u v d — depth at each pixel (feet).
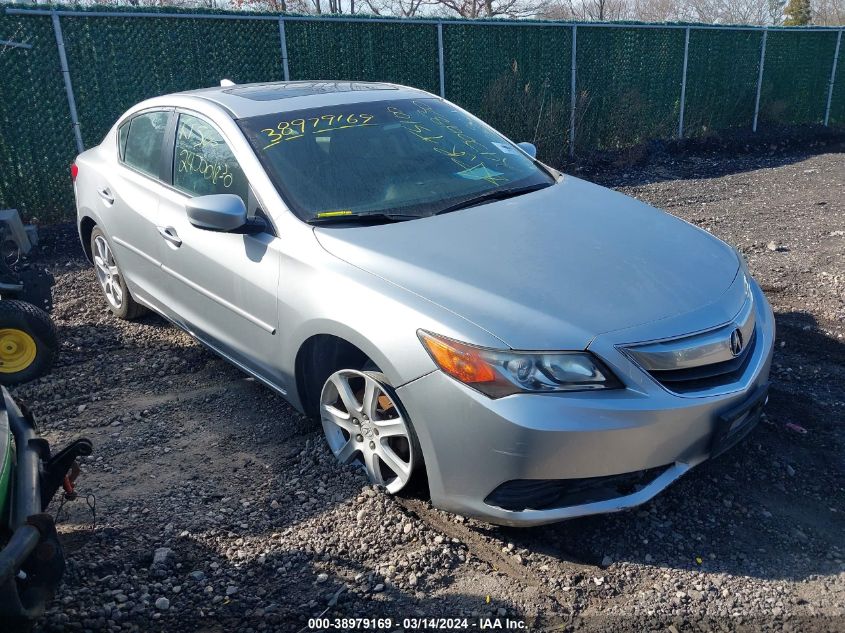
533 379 9.08
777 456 12.04
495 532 10.36
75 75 26.81
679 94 45.83
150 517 10.91
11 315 14.65
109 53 27.35
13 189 26.48
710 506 10.87
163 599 9.20
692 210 29.94
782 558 9.84
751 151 46.01
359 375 10.97
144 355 16.71
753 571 9.61
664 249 11.53
